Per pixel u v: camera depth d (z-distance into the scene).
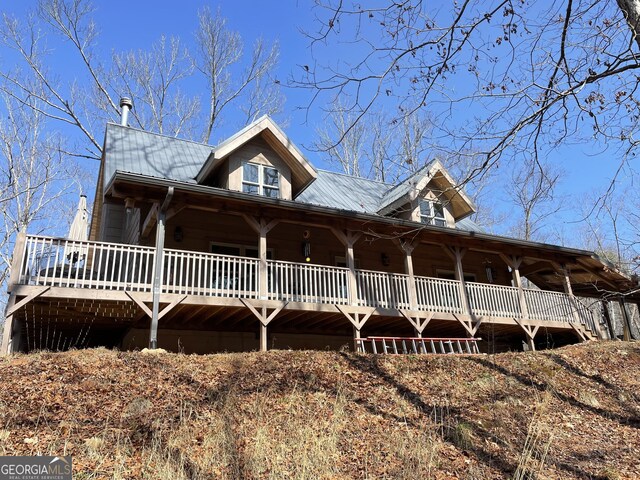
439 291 14.67
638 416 8.37
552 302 15.98
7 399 6.12
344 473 5.42
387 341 15.48
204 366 8.23
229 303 11.02
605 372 10.76
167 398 6.80
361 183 19.38
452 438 6.61
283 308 11.55
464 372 9.70
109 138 14.73
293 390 7.31
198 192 10.85
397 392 8.29
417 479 5.31
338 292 12.72
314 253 15.16
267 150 14.07
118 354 8.16
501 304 14.94
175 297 10.43
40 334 12.76
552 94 5.93
